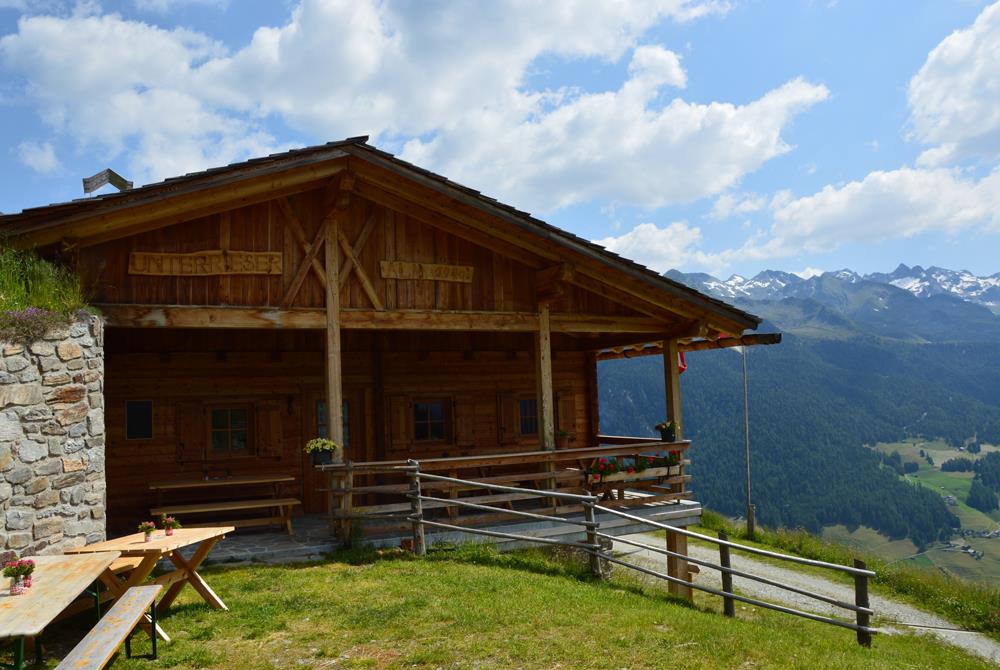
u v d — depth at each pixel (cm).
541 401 1148
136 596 532
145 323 911
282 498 1150
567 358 1546
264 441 1240
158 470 1174
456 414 1407
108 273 904
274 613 677
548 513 1099
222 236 963
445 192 1009
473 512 1290
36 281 740
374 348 1341
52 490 675
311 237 1015
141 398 1175
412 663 563
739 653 609
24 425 652
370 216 1053
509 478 1095
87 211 831
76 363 718
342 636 620
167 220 926
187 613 672
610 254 1116
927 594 1467
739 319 1230
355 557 903
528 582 816
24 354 658
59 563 552
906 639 1113
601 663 569
